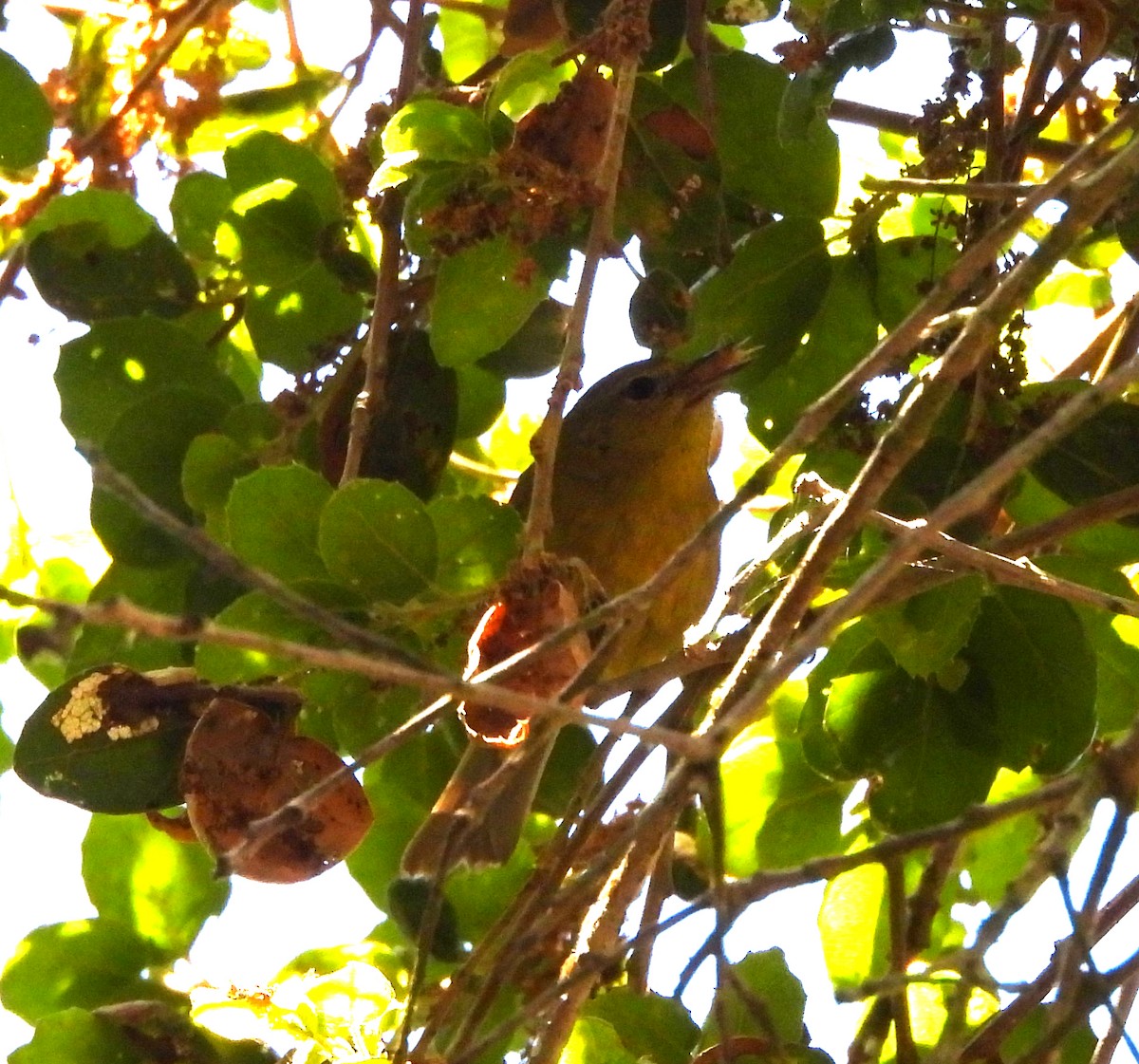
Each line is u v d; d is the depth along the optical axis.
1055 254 5.12
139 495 4.40
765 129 7.42
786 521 6.75
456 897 7.43
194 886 7.33
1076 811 5.04
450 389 7.66
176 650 7.35
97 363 7.58
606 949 5.85
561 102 6.66
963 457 6.84
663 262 7.83
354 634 4.75
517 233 6.52
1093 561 7.01
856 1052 6.58
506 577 5.96
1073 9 6.96
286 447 7.11
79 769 6.41
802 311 7.40
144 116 8.41
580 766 7.62
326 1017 6.40
